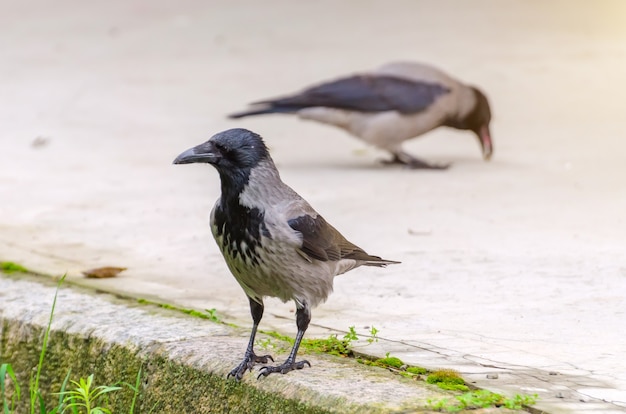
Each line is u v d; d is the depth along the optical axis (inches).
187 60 1034.7
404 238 478.9
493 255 446.6
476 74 891.4
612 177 589.0
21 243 485.4
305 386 287.3
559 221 500.1
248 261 305.6
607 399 283.1
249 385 299.6
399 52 1001.5
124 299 386.6
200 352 320.5
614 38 1029.8
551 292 393.4
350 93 647.8
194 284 417.7
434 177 613.0
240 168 301.1
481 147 666.2
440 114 649.0
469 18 1173.1
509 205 536.4
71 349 353.1
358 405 272.7
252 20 1242.0
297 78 918.4
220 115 802.2
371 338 341.4
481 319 364.5
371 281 416.2
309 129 778.2
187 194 584.7
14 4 1467.8
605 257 436.5
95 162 668.7
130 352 335.0
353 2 1322.6
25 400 366.3
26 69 1024.2
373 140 649.0
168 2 1401.3
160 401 324.8
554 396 285.0
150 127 769.6
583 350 328.5
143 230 509.4
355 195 568.4
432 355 323.3
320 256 308.3
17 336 370.3
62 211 549.3
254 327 314.2
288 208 304.8
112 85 930.1
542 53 969.5
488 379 299.7
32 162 671.8
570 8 1202.6
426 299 390.9
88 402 315.6
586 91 827.4
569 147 671.1
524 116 761.6
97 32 1226.0
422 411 266.1
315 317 371.9
